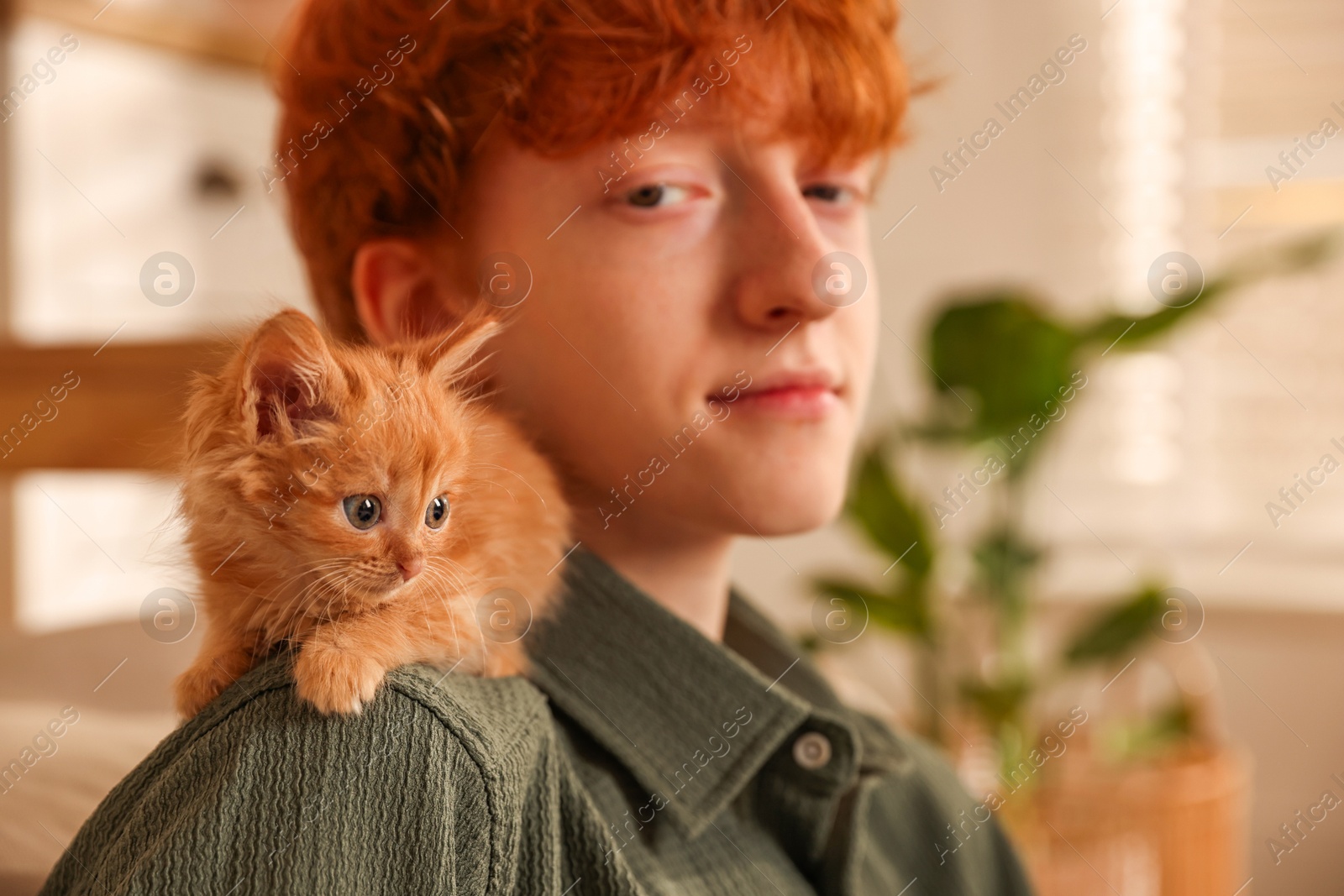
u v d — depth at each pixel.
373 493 0.70
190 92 2.51
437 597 0.73
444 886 0.54
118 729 1.02
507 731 0.61
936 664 2.15
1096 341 1.97
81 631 1.38
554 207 0.80
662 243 0.79
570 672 0.79
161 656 1.33
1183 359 2.87
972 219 2.89
